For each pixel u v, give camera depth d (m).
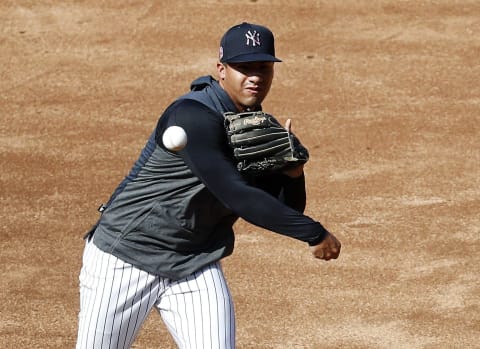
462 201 30.42
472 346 21.83
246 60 14.44
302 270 25.86
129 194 14.89
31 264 26.22
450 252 26.91
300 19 46.06
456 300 24.06
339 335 22.39
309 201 30.61
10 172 33.00
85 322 15.20
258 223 14.54
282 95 39.50
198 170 14.21
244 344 21.94
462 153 34.31
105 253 15.06
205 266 15.19
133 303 15.09
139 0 47.94
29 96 39.81
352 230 28.47
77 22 46.25
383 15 46.31
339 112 37.97
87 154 34.66
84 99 39.50
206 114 14.30
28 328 22.67
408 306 23.80
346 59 42.56
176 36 44.91
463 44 43.84
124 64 42.62
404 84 40.34
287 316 23.33
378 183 31.91
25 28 45.78
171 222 14.78
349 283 25.08
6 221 29.22
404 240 27.72
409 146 34.97
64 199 30.94
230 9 47.03
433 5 47.06
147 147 14.95
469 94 39.38
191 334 15.00
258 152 14.60
